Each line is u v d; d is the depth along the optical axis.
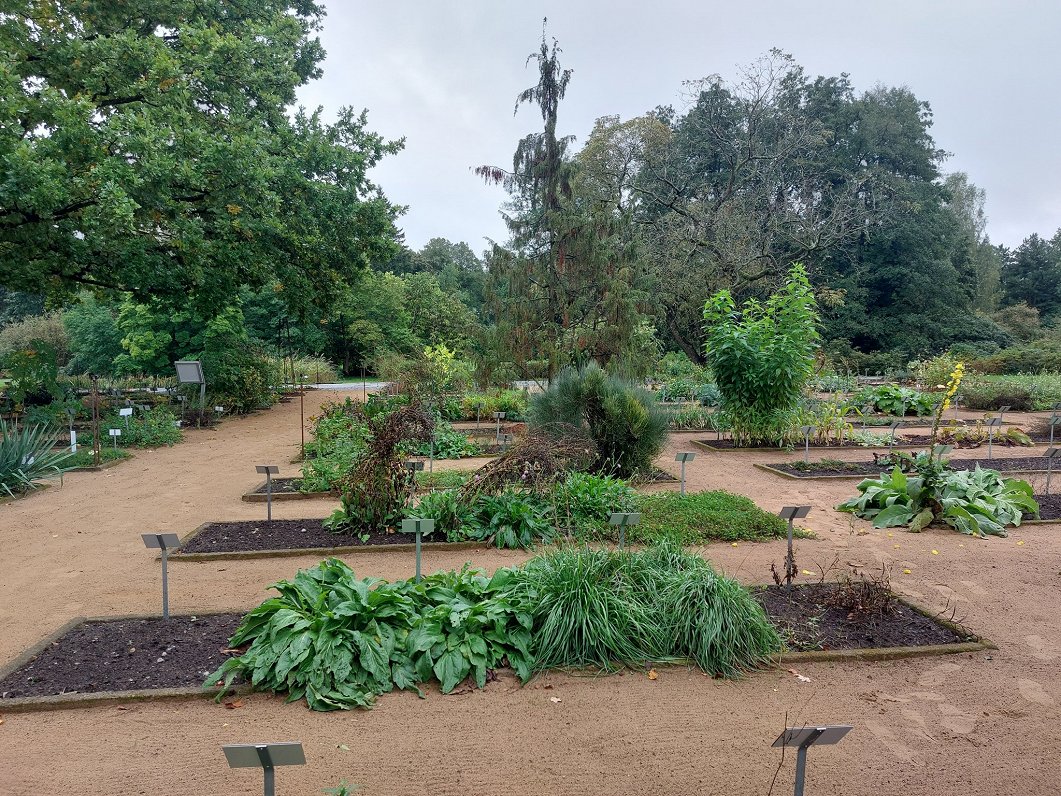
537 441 7.00
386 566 5.60
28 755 3.03
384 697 3.53
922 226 40.00
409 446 7.77
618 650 3.88
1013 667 3.94
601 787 2.82
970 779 2.90
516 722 3.31
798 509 4.81
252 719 3.31
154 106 12.03
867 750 3.11
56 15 12.85
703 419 15.40
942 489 7.24
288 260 15.00
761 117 31.39
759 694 3.61
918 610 4.67
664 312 25.50
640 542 6.14
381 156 16.09
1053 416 11.17
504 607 3.96
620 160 33.06
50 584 5.32
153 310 16.84
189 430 16.08
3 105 9.72
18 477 8.85
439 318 35.19
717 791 2.80
